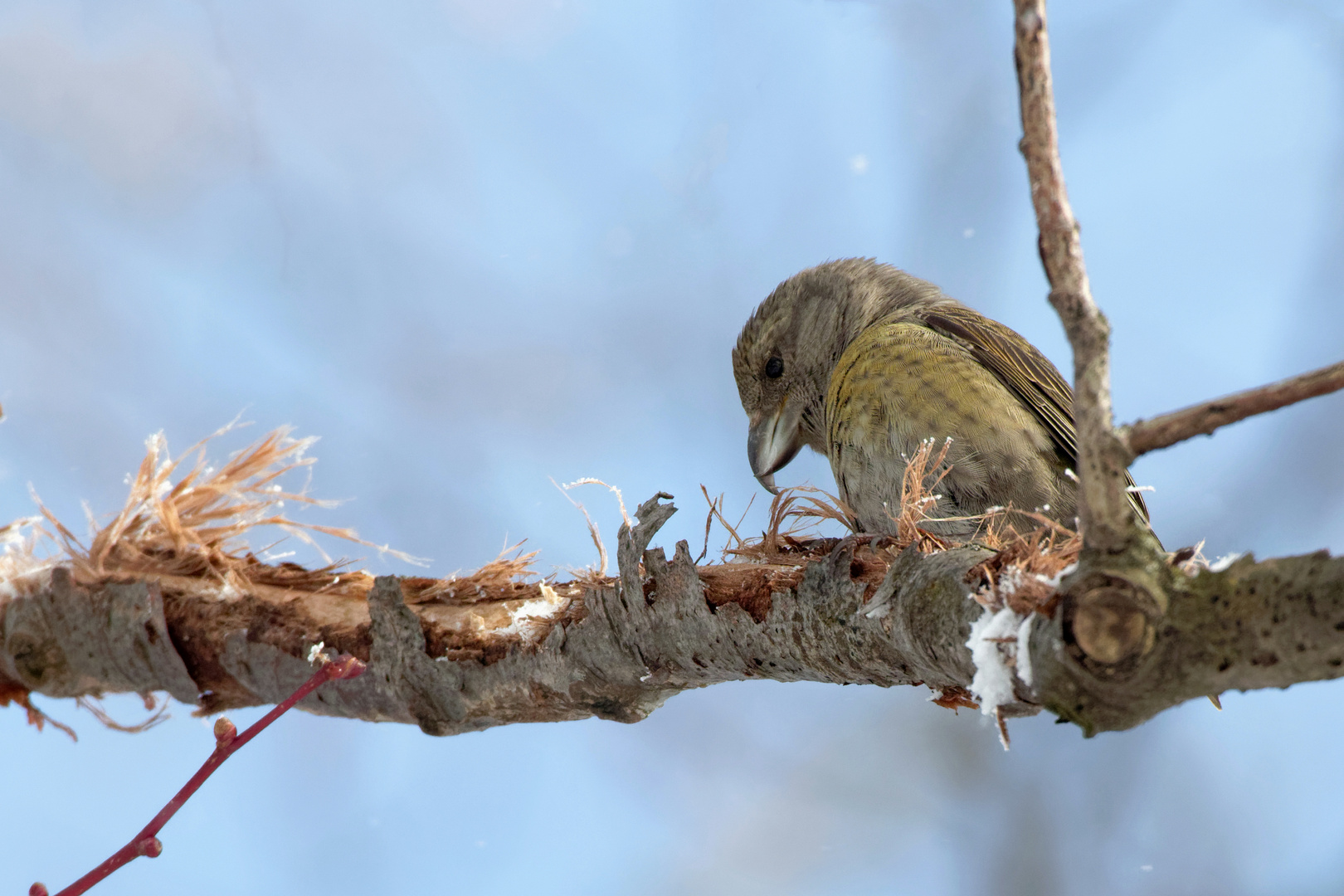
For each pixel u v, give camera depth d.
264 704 2.38
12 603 2.39
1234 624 1.35
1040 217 1.38
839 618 1.97
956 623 1.74
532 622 2.28
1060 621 1.42
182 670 2.31
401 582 2.38
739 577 2.14
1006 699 1.58
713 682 2.22
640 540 2.17
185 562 2.39
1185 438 1.34
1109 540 1.41
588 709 2.29
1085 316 1.36
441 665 2.23
